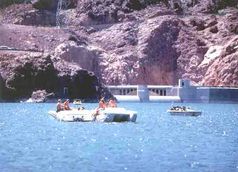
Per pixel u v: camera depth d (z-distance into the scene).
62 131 151.38
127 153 104.12
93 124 177.75
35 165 89.12
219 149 111.88
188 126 178.38
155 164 91.00
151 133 148.50
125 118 190.38
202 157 99.44
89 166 88.62
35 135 139.62
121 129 159.50
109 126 170.12
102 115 189.50
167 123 190.88
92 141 125.38
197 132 154.50
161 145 118.50
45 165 89.25
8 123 182.88
